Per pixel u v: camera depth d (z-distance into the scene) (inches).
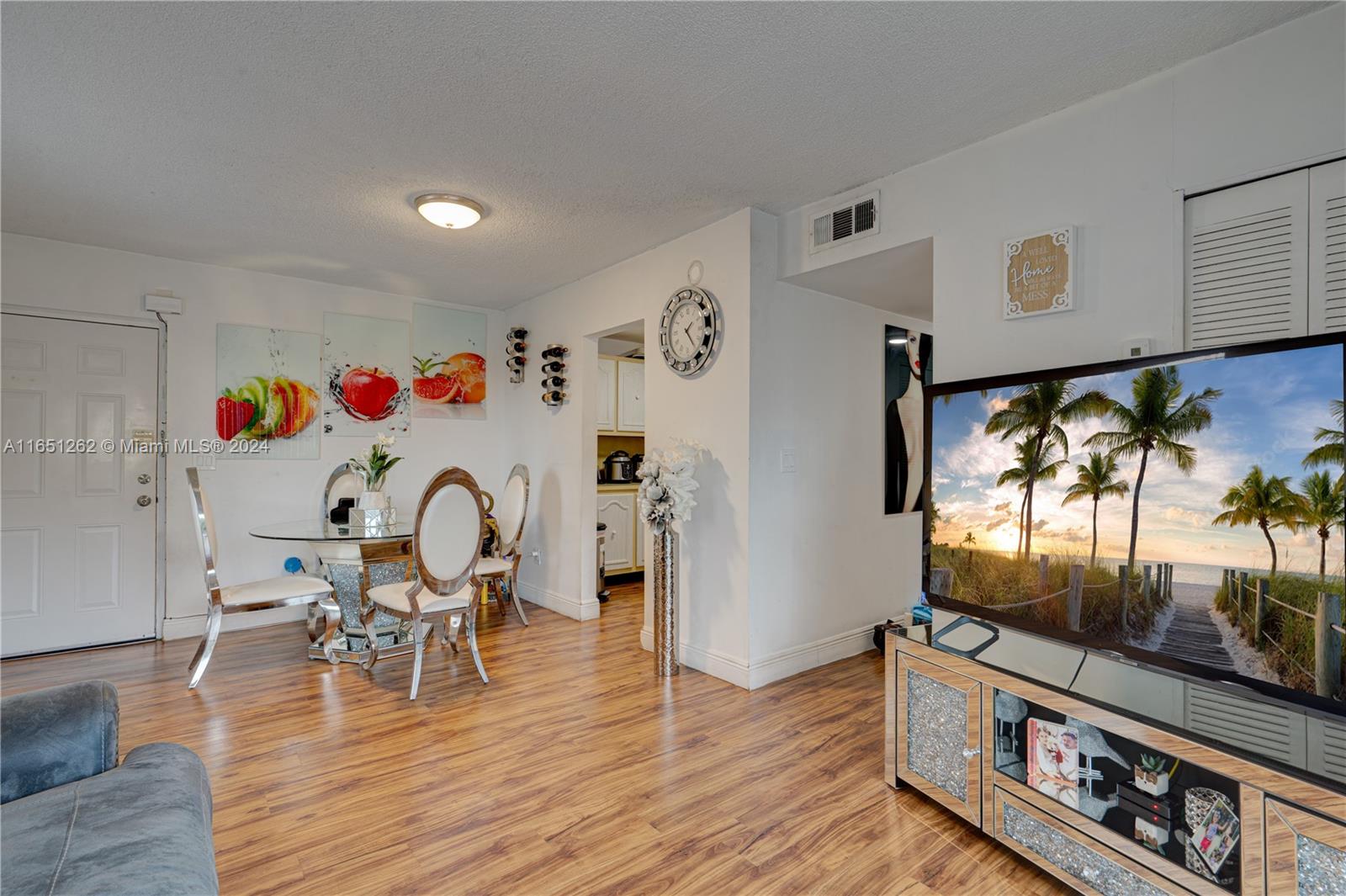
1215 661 61.2
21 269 138.3
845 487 146.4
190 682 122.3
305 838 75.3
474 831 77.0
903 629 88.4
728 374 129.2
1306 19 68.6
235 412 163.0
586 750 98.0
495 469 209.9
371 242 143.7
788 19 70.2
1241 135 73.0
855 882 68.4
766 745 100.4
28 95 84.7
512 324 207.2
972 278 98.2
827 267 121.3
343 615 142.0
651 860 71.8
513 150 101.2
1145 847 60.5
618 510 222.4
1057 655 74.5
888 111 89.7
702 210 127.1
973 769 76.2
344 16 69.6
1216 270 75.0
